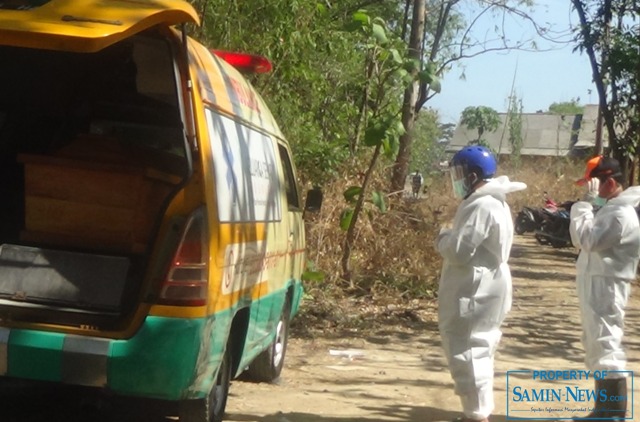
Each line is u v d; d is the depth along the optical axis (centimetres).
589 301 702
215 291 552
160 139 698
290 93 1422
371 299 1338
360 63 1582
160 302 530
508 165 4431
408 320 1222
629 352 1077
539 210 2620
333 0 1848
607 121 1934
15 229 639
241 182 627
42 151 713
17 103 712
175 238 538
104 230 578
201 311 536
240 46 1192
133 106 702
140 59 597
